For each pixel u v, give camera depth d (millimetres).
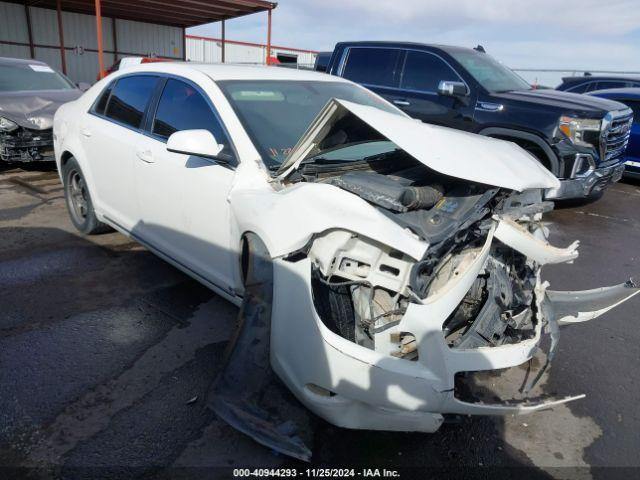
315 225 2061
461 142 2518
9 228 4812
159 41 20625
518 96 6094
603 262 4875
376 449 2326
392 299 2092
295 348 2115
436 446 2373
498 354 2111
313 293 2133
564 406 2699
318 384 2062
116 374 2738
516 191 2381
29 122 6422
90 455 2193
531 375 2910
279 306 2160
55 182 6602
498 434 2475
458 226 2105
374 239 1971
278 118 3076
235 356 2283
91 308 3406
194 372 2781
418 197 2152
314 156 2695
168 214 3273
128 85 3889
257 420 2164
